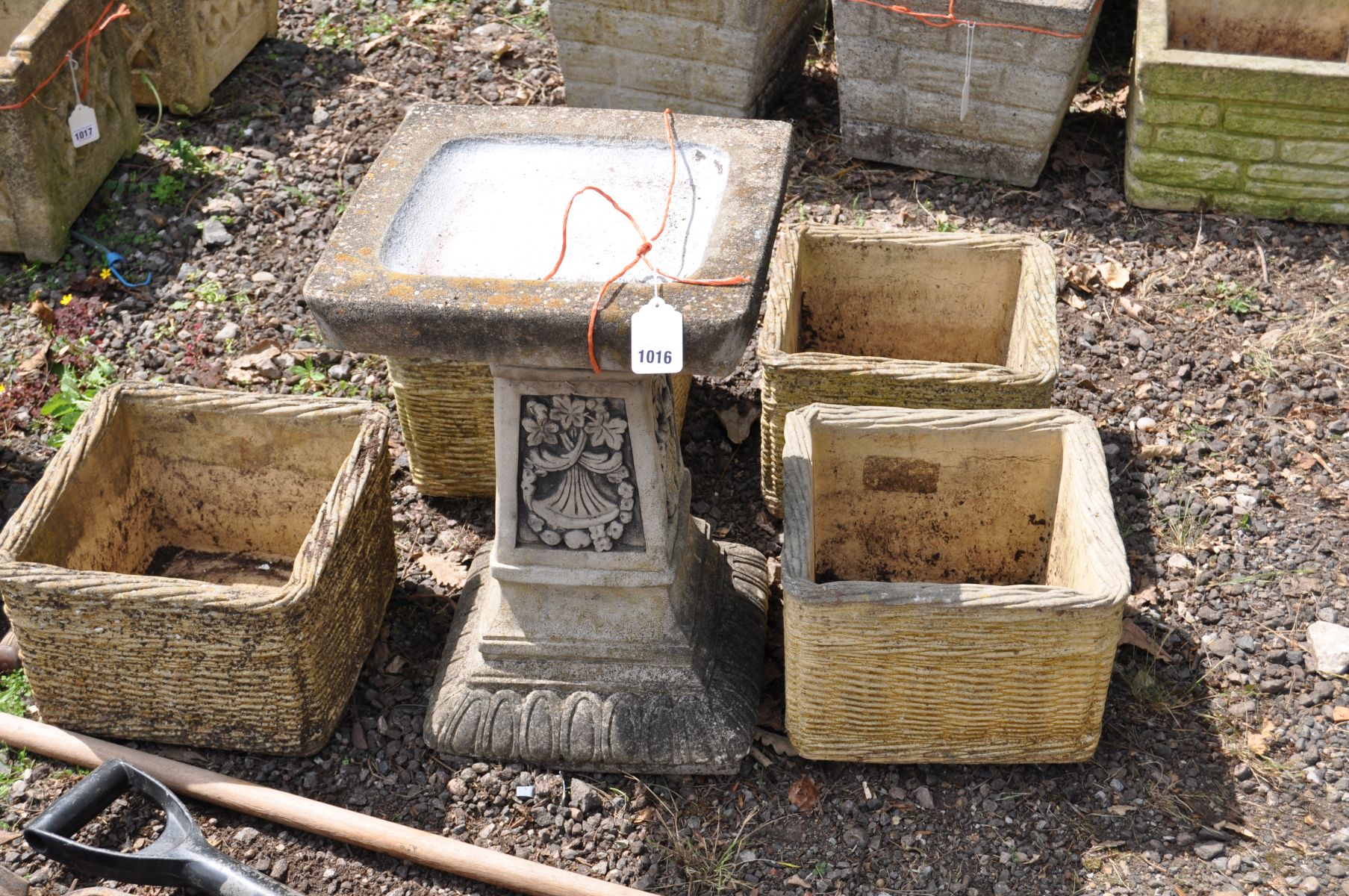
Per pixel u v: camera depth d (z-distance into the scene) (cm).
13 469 385
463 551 361
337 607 302
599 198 287
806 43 544
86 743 302
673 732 299
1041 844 288
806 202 480
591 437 279
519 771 304
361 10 586
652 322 240
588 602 303
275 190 488
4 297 446
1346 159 446
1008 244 363
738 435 391
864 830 291
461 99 535
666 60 496
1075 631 270
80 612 283
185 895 280
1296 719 313
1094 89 534
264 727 300
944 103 472
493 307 246
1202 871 281
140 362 420
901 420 308
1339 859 283
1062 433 306
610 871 287
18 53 425
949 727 290
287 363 418
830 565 339
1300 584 345
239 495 342
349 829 285
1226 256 454
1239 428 393
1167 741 308
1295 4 489
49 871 285
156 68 512
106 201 481
